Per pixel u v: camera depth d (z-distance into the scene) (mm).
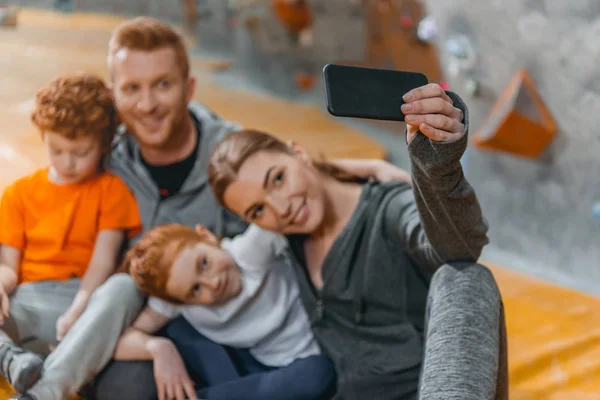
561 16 1411
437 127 654
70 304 1010
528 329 1157
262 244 966
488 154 1744
